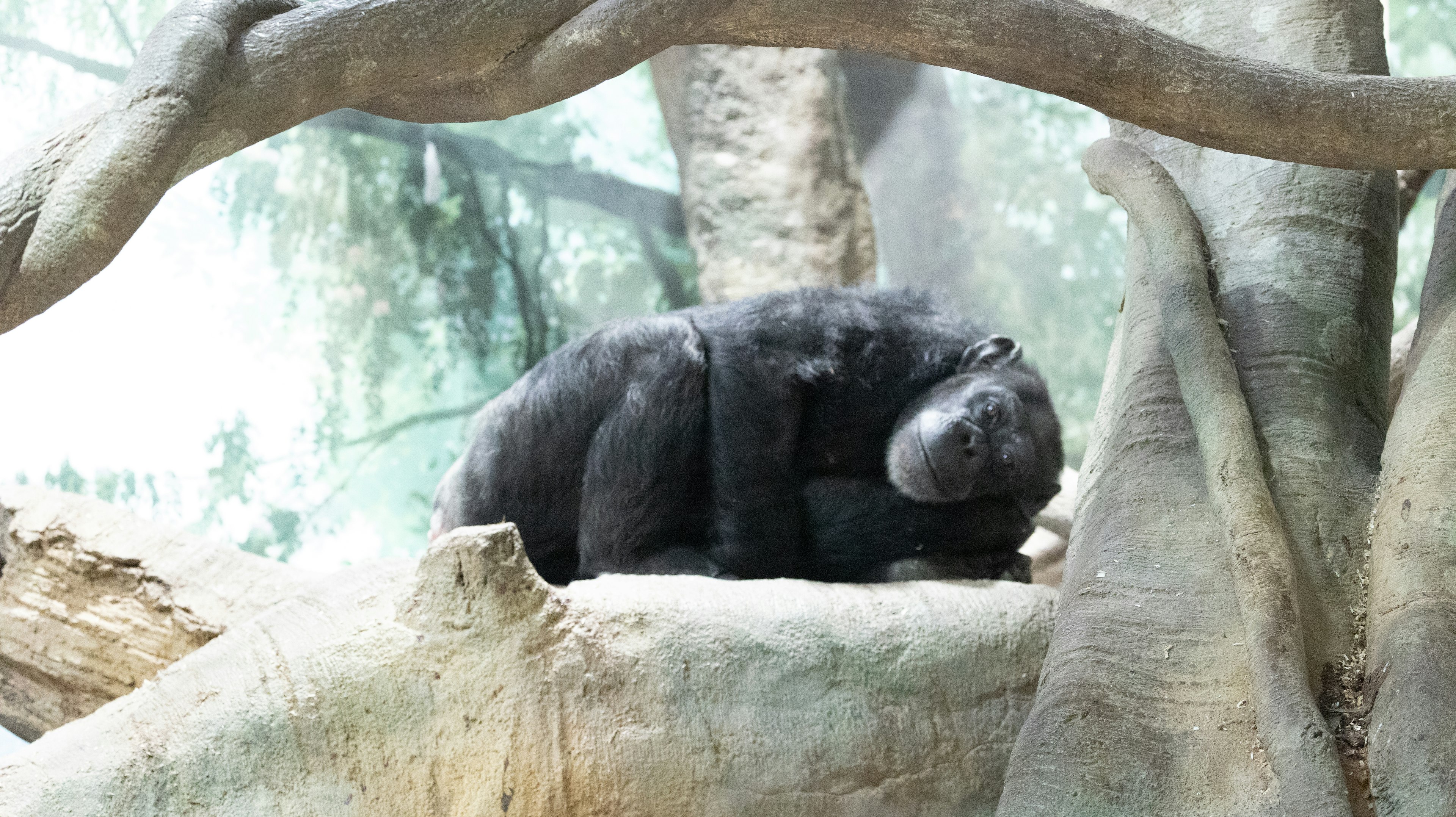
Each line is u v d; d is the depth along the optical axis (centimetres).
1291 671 288
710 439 551
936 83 1432
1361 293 411
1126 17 331
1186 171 454
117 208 264
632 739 346
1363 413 386
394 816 324
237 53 289
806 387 561
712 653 367
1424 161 346
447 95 328
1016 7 316
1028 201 1460
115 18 1134
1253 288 408
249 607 454
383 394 1280
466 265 1359
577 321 1419
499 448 586
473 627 337
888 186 1433
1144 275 435
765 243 1302
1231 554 323
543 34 312
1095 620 337
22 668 465
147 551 467
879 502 562
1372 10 472
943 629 403
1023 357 627
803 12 312
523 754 334
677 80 1339
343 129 1298
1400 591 311
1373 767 278
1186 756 300
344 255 1284
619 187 1464
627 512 547
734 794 357
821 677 379
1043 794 301
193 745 316
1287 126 336
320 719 324
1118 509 367
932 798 384
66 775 309
